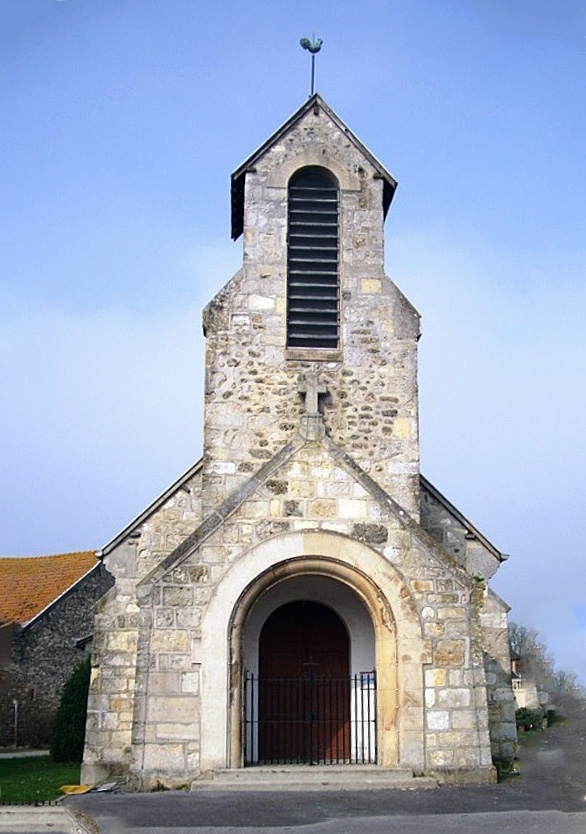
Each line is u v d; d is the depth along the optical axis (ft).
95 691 60.23
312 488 53.42
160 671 50.42
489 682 62.49
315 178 67.10
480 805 43.32
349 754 57.52
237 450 60.95
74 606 127.24
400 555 52.80
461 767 50.08
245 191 65.41
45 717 120.37
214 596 51.55
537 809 42.19
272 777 48.70
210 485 60.23
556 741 81.46
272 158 66.08
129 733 59.72
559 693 131.23
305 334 63.52
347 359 62.95
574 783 50.70
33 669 121.08
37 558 143.84
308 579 57.11
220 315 62.95
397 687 51.08
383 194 66.74
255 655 58.59
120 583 62.13
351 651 59.26
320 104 67.21
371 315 63.93
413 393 62.75
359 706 58.03
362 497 53.52
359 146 66.69
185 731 49.78
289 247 65.10
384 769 49.37
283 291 63.82
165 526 63.10
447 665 51.49
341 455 54.03
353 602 59.77
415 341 63.62
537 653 118.62
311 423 54.49
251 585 51.93
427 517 64.28
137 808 42.39
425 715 50.70
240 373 62.18
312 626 60.59
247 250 64.34
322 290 64.64
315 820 39.32
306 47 68.33
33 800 46.93
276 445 61.21
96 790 49.44
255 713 57.93
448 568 52.70
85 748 59.36
